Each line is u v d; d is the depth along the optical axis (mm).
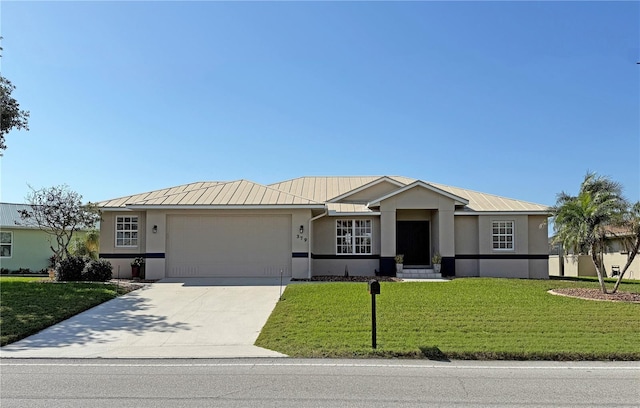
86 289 15969
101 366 8312
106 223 21531
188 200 20438
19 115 20250
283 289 16781
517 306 12992
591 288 16578
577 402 6352
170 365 8367
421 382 7250
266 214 20438
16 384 7164
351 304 13297
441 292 15164
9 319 11906
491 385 7109
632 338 10023
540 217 22797
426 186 22078
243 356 9008
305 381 7289
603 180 16016
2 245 29031
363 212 22344
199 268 20281
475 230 22797
